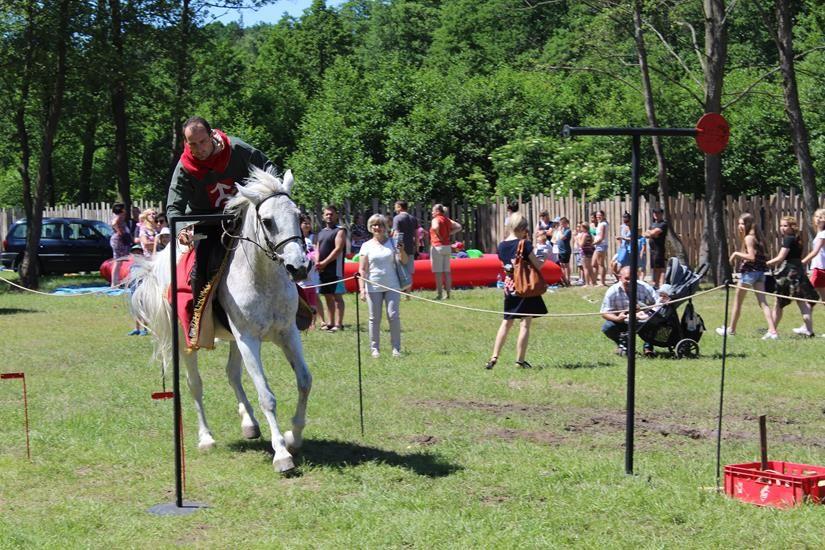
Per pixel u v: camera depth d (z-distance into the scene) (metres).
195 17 34.69
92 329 19.14
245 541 6.53
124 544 6.52
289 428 10.07
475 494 7.51
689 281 14.38
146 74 33.62
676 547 6.15
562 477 7.89
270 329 8.46
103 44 31.25
